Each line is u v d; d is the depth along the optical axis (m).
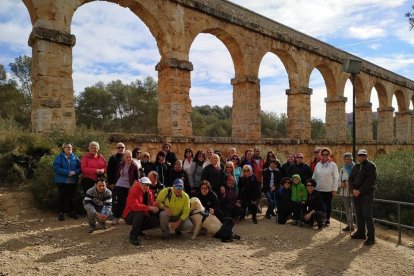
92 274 5.66
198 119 46.22
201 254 6.91
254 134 19.97
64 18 13.06
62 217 8.98
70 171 9.00
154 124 40.25
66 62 12.95
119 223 8.95
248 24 19.92
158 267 6.09
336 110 27.12
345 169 9.66
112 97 42.00
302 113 23.31
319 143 23.95
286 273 6.15
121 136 13.53
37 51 12.43
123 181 9.01
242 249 7.43
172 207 7.86
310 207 9.85
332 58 26.30
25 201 9.89
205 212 8.19
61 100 12.75
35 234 7.73
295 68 23.41
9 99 34.53
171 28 16.52
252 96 20.02
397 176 14.25
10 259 6.21
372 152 30.30
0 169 11.11
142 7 15.64
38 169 10.41
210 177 9.31
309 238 8.62
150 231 8.42
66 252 6.68
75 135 12.38
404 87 37.78
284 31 23.98
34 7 12.45
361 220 8.65
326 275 6.19
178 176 9.77
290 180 10.12
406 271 6.62
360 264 6.90
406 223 12.67
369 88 31.38
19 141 11.91
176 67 16.39
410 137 38.31
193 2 17.34
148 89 40.72
